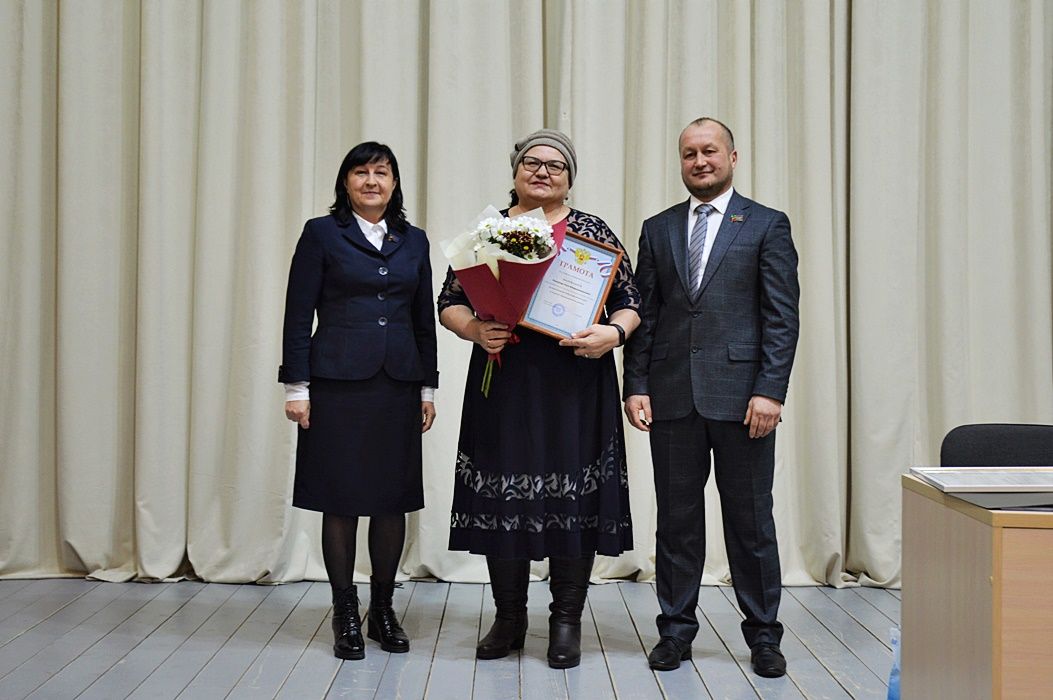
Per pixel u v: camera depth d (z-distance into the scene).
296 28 4.09
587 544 3.03
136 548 4.12
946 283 4.12
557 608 3.07
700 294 2.98
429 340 3.35
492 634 3.12
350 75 4.20
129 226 4.17
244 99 4.10
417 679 2.89
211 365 4.07
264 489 4.04
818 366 4.07
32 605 3.69
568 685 2.84
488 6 4.11
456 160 4.09
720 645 3.25
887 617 3.62
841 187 4.15
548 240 2.76
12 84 4.13
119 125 4.14
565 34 4.10
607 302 3.12
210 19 4.07
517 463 2.97
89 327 4.09
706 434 3.01
